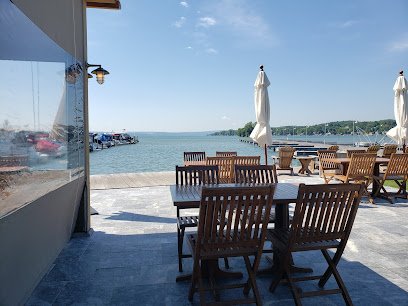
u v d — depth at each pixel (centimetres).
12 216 214
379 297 244
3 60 193
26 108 232
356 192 230
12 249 217
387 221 462
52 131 294
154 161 1884
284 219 292
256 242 223
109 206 583
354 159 573
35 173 254
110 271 297
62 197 333
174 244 373
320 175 937
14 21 208
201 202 203
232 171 516
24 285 240
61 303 239
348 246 358
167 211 541
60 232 346
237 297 250
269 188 210
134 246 367
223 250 222
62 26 326
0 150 192
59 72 314
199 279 222
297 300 226
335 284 269
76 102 382
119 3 454
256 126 690
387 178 590
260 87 678
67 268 304
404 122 870
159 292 256
